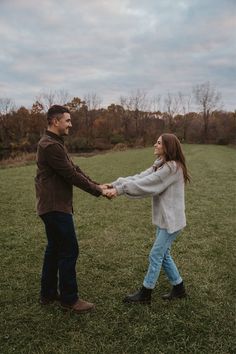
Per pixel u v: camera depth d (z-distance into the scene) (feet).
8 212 30.42
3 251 20.79
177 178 13.35
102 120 249.14
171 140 13.44
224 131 249.75
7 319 13.48
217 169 69.72
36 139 199.11
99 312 13.94
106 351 11.70
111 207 32.86
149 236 23.98
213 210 32.04
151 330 12.76
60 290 13.83
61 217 13.10
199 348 11.88
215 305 14.52
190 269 18.30
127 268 18.34
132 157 102.17
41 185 13.07
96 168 69.41
